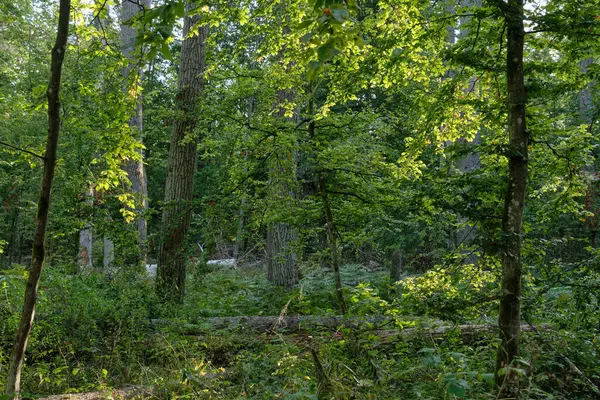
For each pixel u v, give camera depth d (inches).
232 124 336.2
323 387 153.0
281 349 213.9
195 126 413.1
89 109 246.8
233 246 897.5
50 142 139.4
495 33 204.8
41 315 264.2
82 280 341.7
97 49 196.1
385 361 195.6
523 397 146.8
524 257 207.5
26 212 760.3
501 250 171.0
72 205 402.6
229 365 237.3
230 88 329.1
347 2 105.4
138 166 603.2
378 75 244.8
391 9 229.8
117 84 207.2
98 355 239.8
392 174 313.4
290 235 480.4
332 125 332.5
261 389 175.9
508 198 175.3
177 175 409.1
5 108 257.6
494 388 167.9
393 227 456.4
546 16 176.7
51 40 713.0
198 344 255.0
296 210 331.3
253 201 340.8
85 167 401.1
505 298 171.9
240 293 470.0
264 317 303.6
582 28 178.7
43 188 139.6
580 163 209.6
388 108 446.3
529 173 220.8
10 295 272.4
